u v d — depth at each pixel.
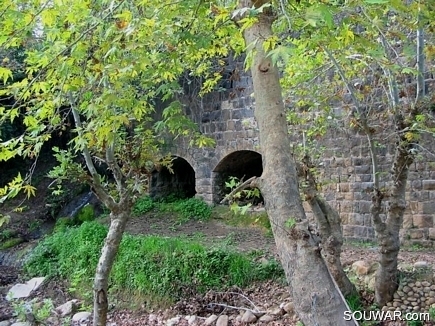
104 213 10.91
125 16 2.84
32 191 3.07
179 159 11.62
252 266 6.25
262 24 2.57
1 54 5.68
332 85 5.80
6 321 6.42
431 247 6.67
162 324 5.86
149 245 6.96
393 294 4.56
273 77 2.57
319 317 2.29
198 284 6.21
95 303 4.08
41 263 8.55
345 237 7.65
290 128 6.38
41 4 3.11
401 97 5.55
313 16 2.04
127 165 4.52
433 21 3.71
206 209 10.12
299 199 2.49
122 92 3.46
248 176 11.18
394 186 4.39
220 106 9.96
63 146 12.10
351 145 7.56
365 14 2.88
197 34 3.41
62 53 2.93
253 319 5.29
